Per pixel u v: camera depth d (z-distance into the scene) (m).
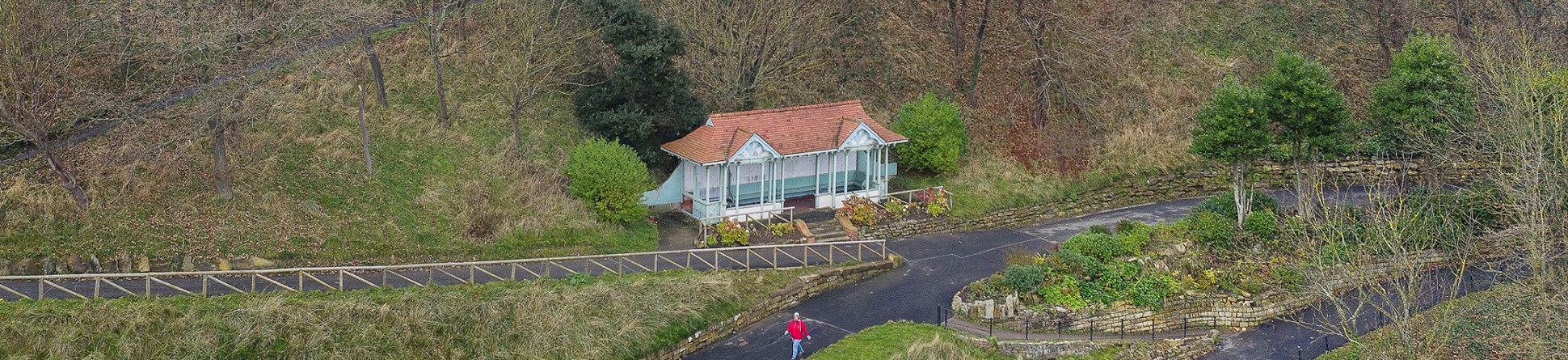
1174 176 53.00
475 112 46.53
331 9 46.19
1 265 33.53
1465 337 34.09
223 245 36.19
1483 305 35.19
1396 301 39.66
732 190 46.59
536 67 45.84
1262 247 42.78
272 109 41.09
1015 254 42.59
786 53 52.88
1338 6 63.00
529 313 34.16
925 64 56.53
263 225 37.44
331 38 48.50
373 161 41.91
